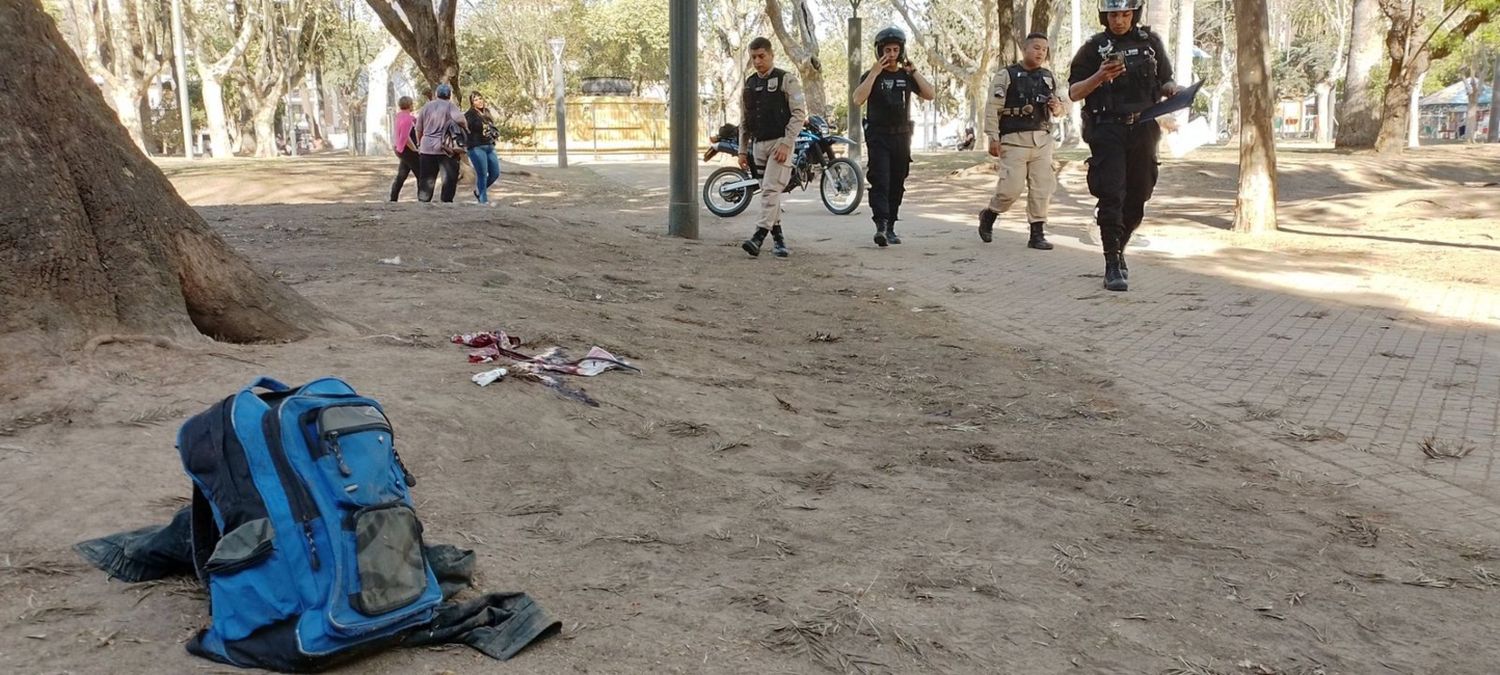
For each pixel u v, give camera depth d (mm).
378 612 2523
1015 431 5012
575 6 65125
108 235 4383
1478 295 8273
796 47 29375
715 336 6715
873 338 7031
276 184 20469
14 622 2621
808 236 12273
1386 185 21391
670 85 11797
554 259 9156
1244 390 5758
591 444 4230
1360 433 5004
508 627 2709
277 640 2467
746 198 14305
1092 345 6867
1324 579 3447
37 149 4234
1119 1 8297
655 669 2645
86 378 3945
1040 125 10891
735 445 4461
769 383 5605
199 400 3965
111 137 4520
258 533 2518
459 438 3980
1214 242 11734
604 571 3182
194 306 4711
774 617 2949
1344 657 2947
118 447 3551
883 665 2740
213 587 2547
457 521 3402
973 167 23688
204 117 69188
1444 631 3119
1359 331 7070
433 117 14703
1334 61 60781
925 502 3959
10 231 4105
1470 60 64688
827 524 3691
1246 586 3359
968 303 8266
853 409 5312
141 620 2686
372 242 8883
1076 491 4184
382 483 2658
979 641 2902
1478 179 22453
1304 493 4277
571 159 43281
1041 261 10266
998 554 3498
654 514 3664
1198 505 4090
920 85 11180
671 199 11969
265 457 2596
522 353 5254
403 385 4383
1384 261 10148
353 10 56156
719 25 49344
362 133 80438
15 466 3361
